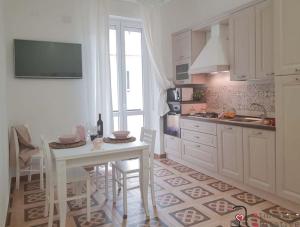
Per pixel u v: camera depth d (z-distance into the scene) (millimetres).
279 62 2572
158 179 3672
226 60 3572
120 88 4734
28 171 3646
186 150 4227
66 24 4082
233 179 3312
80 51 4152
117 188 3330
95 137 2908
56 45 3965
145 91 4984
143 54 4914
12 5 3713
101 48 4195
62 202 2266
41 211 2777
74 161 2334
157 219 2541
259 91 3545
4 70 2969
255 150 2926
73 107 4191
